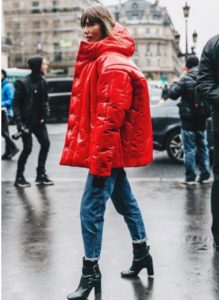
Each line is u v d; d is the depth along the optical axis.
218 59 5.19
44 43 103.25
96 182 4.02
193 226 6.23
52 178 10.16
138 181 9.49
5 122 13.16
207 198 7.83
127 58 4.09
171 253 5.21
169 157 12.02
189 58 8.67
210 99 5.21
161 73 167.88
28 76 9.05
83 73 4.12
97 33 4.14
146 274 4.65
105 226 6.26
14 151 13.35
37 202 7.79
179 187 8.80
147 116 4.24
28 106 8.98
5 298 4.19
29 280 4.57
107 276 4.62
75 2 112.00
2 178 10.23
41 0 112.12
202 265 4.84
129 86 3.96
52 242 5.69
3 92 13.16
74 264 4.97
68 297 4.14
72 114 4.16
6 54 93.88
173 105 12.04
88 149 4.08
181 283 4.42
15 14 102.19
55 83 27.30
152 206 7.34
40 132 9.27
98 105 3.94
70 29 112.12
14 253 5.31
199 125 8.92
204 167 9.15
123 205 4.50
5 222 6.57
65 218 6.76
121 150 4.16
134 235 4.55
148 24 166.62
